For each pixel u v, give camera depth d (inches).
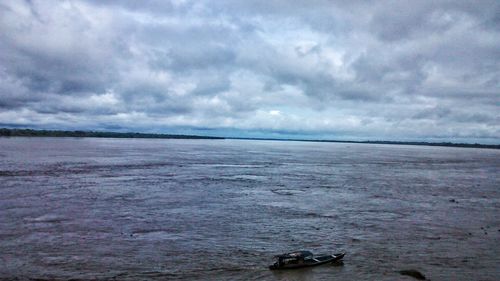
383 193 2481.5
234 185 2696.9
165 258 1223.5
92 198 2080.5
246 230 1541.6
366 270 1152.2
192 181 2837.1
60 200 2003.0
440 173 4008.4
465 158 7785.4
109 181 2719.0
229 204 2026.3
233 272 1128.2
